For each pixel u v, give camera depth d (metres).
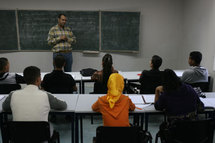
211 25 4.12
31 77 1.93
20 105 1.88
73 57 5.56
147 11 5.43
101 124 3.35
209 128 1.94
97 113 2.22
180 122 1.86
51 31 4.81
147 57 5.69
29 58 5.46
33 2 5.18
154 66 3.07
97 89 2.98
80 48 5.50
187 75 3.32
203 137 1.94
